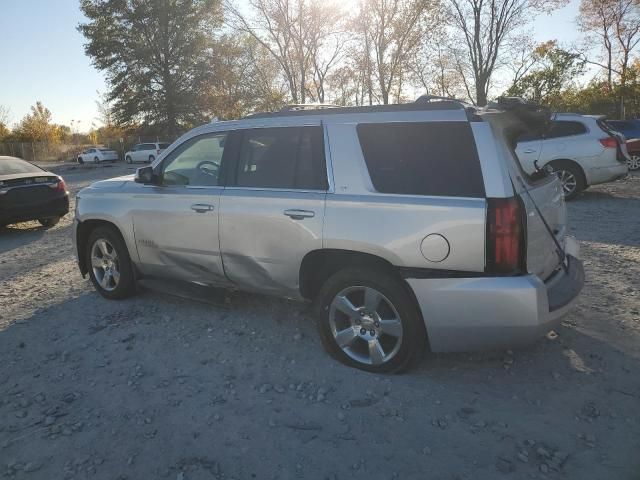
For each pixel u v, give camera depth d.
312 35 27.44
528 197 3.38
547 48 28.00
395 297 3.48
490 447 2.89
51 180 10.05
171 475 2.73
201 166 4.56
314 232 3.73
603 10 37.00
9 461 2.88
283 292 4.16
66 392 3.59
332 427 3.12
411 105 3.59
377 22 25.12
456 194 3.28
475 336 3.27
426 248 3.30
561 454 2.81
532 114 3.72
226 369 3.87
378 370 3.67
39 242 9.02
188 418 3.25
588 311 4.71
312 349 4.14
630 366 3.71
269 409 3.32
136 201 4.89
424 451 2.88
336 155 3.75
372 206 3.50
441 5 23.98
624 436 2.95
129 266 5.18
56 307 5.27
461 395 3.42
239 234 4.16
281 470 2.76
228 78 37.75
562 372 3.67
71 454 2.92
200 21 46.25
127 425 3.18
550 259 3.63
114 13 46.50
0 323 4.90
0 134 66.75
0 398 3.54
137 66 47.47
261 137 4.19
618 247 6.95
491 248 3.15
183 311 5.03
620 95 33.97
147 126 48.69
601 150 10.68
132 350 4.23
